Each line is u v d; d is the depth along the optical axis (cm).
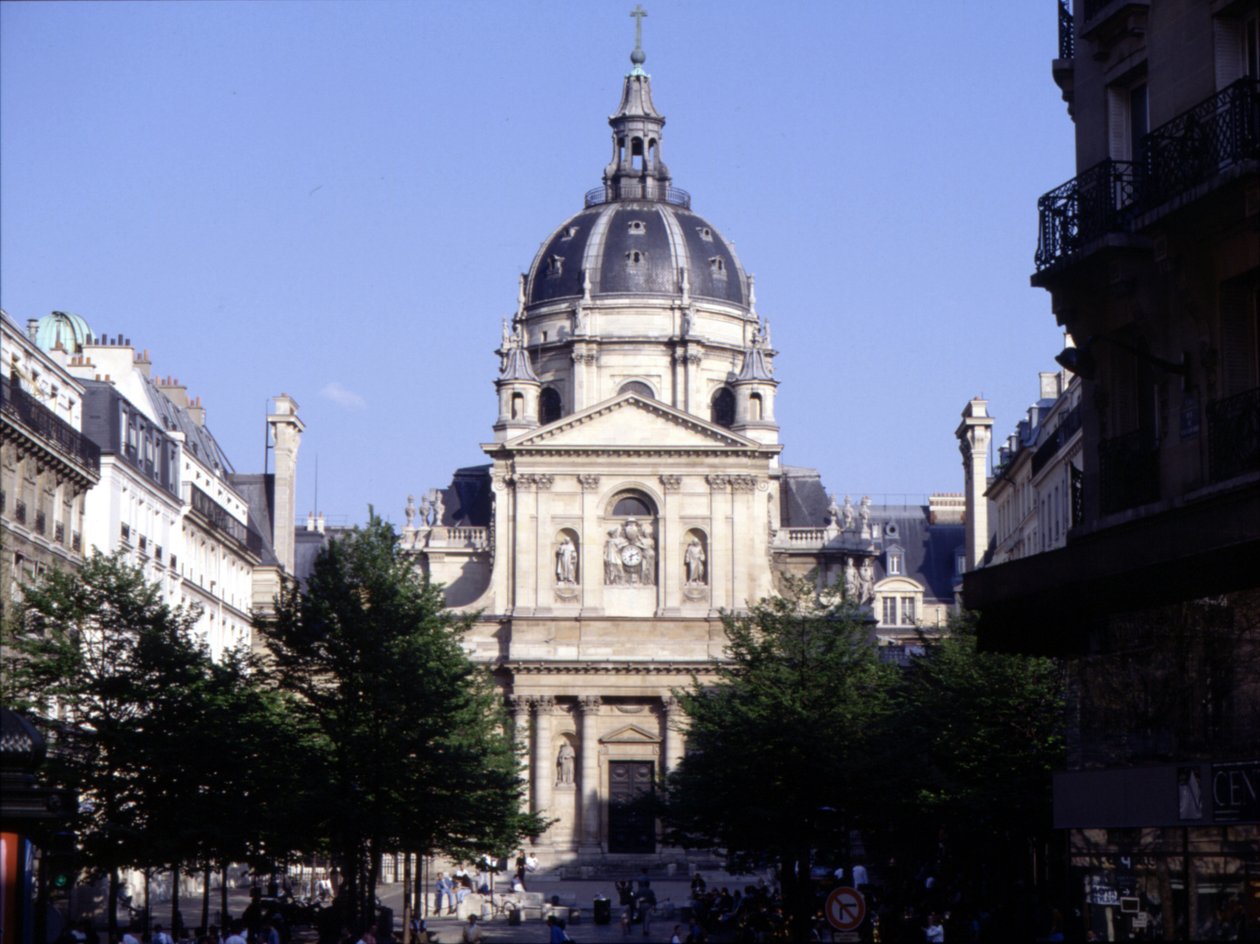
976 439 13338
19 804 2503
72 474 7319
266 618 6800
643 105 15650
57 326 10944
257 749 6269
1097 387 3253
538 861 11800
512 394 13662
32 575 6725
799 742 6750
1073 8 3331
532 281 14950
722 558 11956
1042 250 3253
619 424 12056
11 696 5859
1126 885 3183
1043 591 3189
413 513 13712
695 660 11812
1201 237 2891
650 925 8506
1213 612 2920
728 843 6962
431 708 6638
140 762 5988
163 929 6166
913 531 17325
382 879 11512
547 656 11888
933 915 5741
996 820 6272
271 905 7269
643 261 14638
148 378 10919
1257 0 2838
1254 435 2778
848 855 6988
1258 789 2783
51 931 3388
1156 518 2953
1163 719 3062
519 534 12019
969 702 6425
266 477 13125
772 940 6456
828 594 7412
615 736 11944
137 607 6256
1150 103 3073
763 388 13775
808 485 15338
